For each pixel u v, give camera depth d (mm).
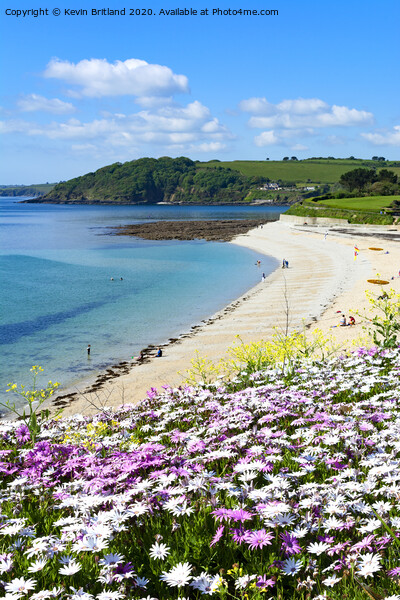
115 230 162000
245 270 76625
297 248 99812
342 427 6387
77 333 41656
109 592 3344
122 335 41000
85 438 7379
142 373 31266
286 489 4617
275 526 3994
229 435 6973
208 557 3998
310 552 3982
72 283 66312
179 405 10062
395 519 4184
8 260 90875
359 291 52000
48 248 112125
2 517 4707
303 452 6031
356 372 10312
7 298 56062
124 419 9492
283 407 7918
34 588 3469
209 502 4504
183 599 3355
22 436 8211
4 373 31969
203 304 52531
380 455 5180
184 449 6238
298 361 12852
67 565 3736
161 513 4660
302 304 48969
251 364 13602
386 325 15641
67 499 4801
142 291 60500
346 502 4352
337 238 105750
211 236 134125
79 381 30438
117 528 4117
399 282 55406
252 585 3445
